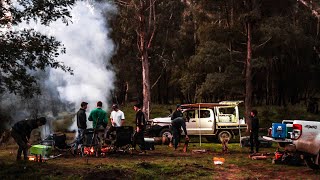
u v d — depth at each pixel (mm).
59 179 8812
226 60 29344
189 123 21250
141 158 12914
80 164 11078
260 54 31094
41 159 11656
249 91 27328
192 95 38969
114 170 9547
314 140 10281
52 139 14477
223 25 31891
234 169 10680
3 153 14383
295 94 40188
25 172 9641
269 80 39031
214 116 21172
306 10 33750
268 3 29828
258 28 29641
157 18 32906
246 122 26875
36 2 10508
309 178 9258
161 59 41375
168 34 38781
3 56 9742
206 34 30828
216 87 28656
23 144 11719
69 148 14258
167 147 17484
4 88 10438
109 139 14469
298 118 32656
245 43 29828
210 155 14203
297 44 31359
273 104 40188
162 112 38500
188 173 9844
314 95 39719
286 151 11117
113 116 14961
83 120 13523
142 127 14383
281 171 10398
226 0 29406
